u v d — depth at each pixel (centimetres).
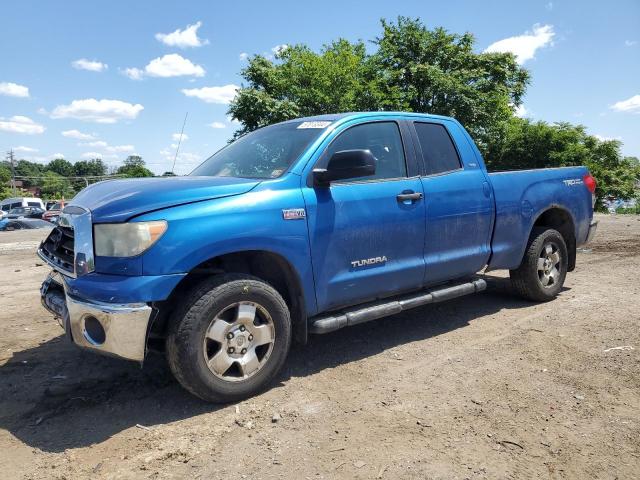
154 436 303
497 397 344
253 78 2459
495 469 263
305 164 387
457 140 500
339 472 263
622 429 300
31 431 313
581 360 405
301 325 384
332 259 389
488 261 510
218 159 471
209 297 325
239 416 325
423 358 419
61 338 489
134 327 307
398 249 429
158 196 329
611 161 3834
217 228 332
